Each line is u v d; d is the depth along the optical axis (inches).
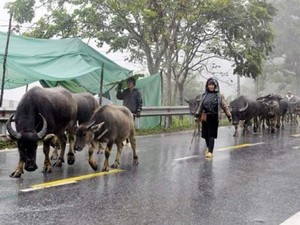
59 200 336.2
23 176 396.8
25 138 380.2
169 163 466.9
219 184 390.3
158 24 839.7
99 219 303.7
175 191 366.3
